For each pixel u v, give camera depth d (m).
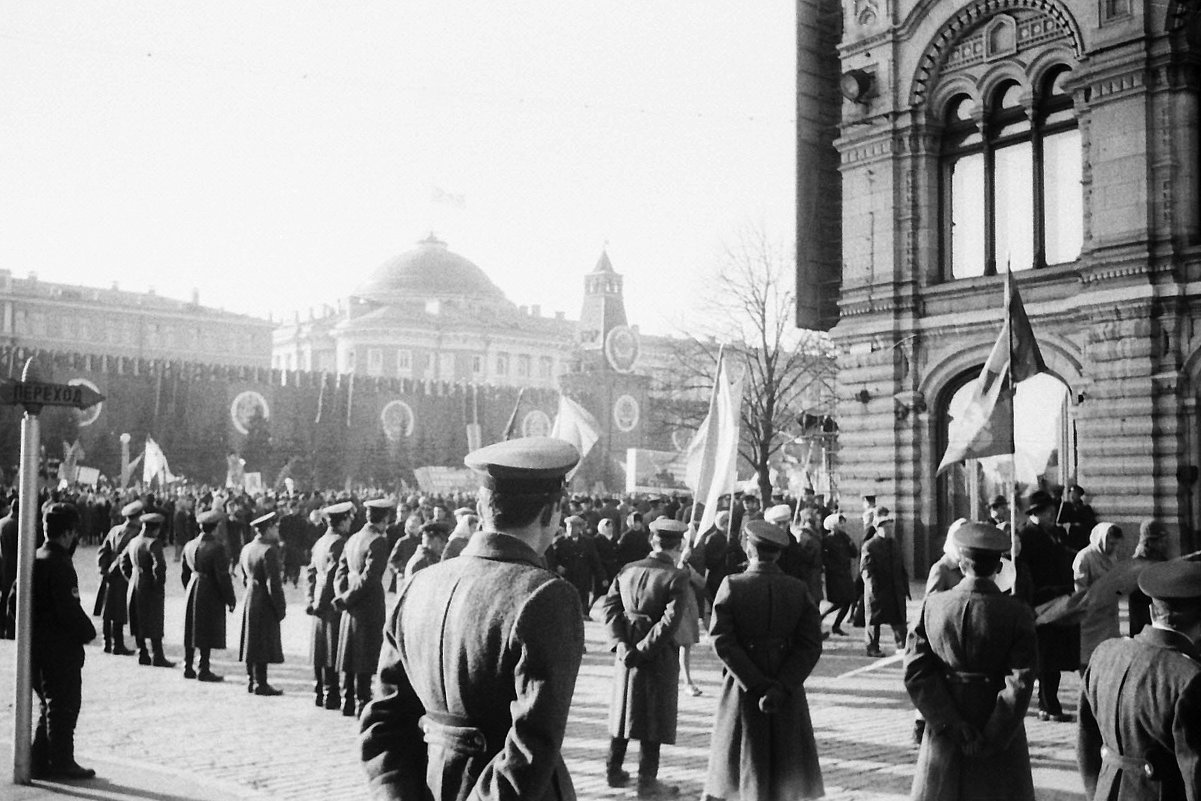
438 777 3.84
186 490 55.88
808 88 27.45
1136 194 21.06
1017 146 23.95
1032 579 13.32
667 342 56.28
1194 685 4.75
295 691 14.23
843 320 26.31
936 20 24.66
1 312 127.12
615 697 9.34
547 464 4.09
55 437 71.38
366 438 86.50
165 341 137.88
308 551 31.03
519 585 3.86
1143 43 20.98
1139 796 4.93
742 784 7.57
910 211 25.08
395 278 154.62
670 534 9.39
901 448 25.02
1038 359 14.48
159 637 16.36
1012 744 6.45
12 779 9.08
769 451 39.41
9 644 17.62
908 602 22.28
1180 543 20.31
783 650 7.64
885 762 10.38
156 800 8.63
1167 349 20.70
